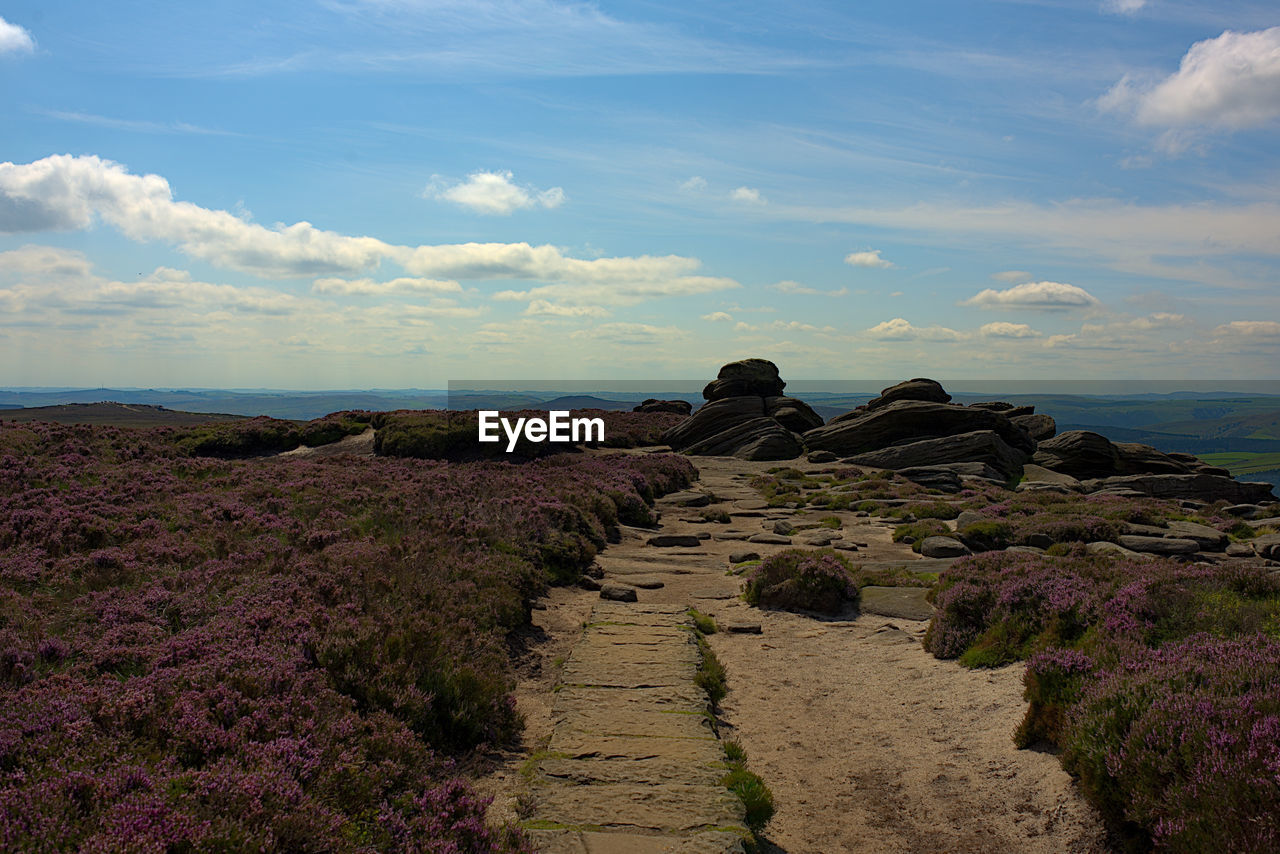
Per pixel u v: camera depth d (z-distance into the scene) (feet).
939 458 164.76
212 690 25.07
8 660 27.20
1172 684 25.14
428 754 26.37
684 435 199.00
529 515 66.49
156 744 21.62
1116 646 30.40
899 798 27.43
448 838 20.90
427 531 58.13
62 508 60.08
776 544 81.56
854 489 130.11
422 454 145.07
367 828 20.62
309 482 80.28
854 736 33.12
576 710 33.01
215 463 97.55
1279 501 152.15
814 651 45.29
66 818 16.76
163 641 30.58
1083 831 23.26
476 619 41.14
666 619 48.55
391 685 29.32
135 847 15.79
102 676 26.68
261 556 46.88
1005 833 24.22
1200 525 87.04
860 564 68.33
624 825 23.17
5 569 41.63
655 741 29.81
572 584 58.59
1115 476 162.61
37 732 20.97
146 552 46.98
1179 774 21.48
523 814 24.14
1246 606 32.35
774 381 223.71
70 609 34.81
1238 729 21.52
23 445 95.55
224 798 18.67
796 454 182.39
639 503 95.30
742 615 53.47
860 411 206.28
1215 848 19.17
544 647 43.57
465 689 31.58
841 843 24.73
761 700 37.99
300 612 34.40
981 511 100.27
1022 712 31.73
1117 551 66.64
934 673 39.24
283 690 26.68
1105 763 23.43
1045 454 178.09
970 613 42.47
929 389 200.13
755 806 25.72
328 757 22.99
